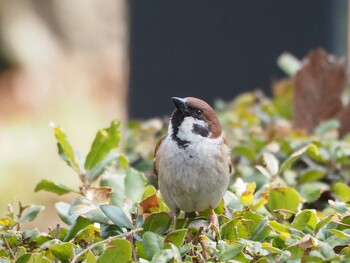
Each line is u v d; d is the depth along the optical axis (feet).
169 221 20.31
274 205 21.98
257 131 31.27
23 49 93.50
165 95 42.47
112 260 16.66
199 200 23.12
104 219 19.38
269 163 23.56
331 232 18.26
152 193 21.85
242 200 22.06
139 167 28.58
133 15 42.55
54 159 77.20
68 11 98.68
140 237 18.78
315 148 23.47
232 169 24.47
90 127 86.79
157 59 42.39
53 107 90.53
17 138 81.66
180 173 23.08
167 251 16.51
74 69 96.12
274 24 41.63
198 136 23.36
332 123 31.07
